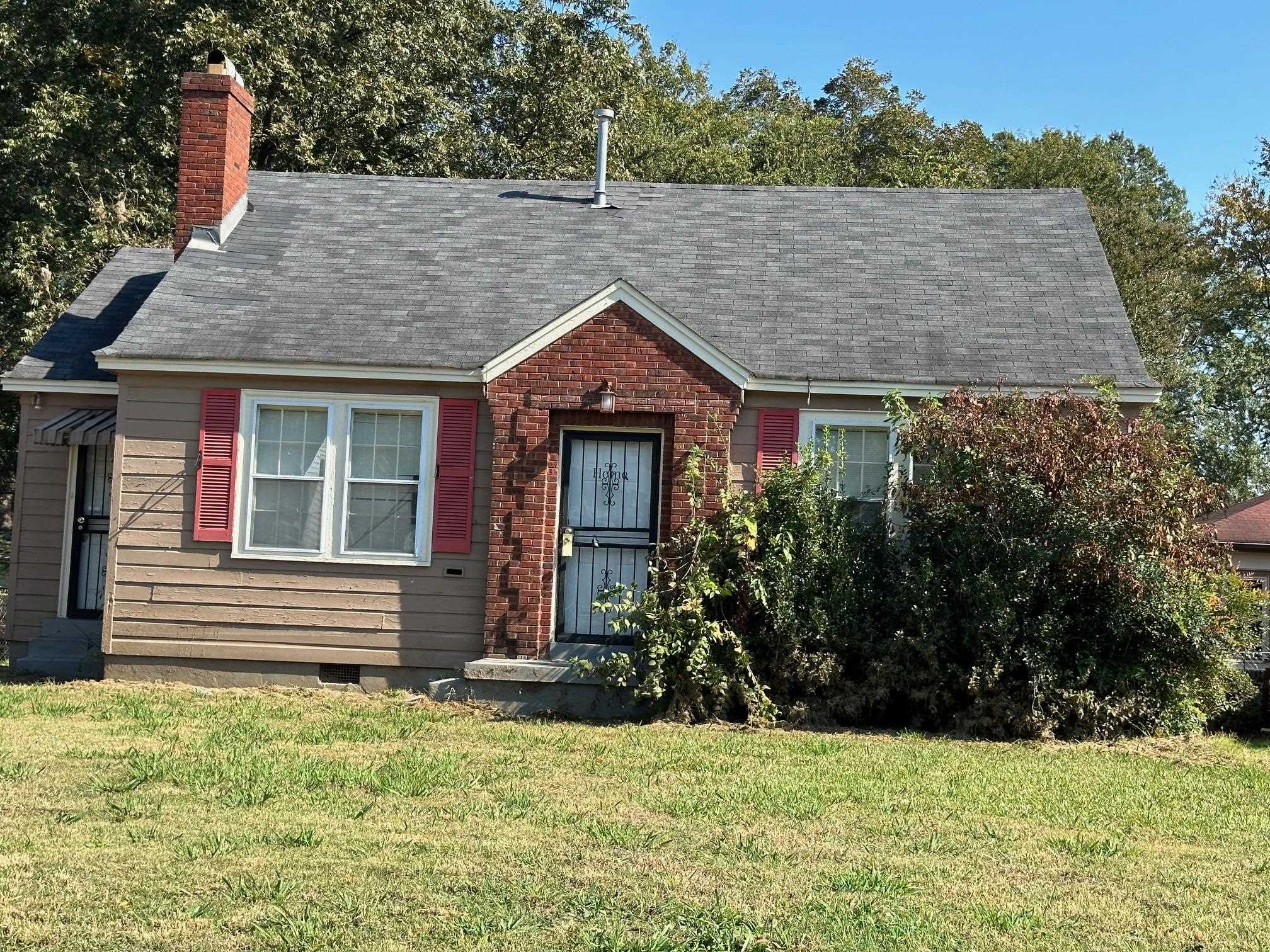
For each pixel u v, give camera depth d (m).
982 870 7.46
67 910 6.26
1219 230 37.75
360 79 28.16
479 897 6.59
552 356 13.81
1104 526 12.27
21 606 16.03
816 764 10.57
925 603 12.70
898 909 6.60
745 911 6.46
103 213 25.91
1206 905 6.85
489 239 16.97
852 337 14.82
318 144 28.77
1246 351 39.94
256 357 14.10
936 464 13.04
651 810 8.66
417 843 7.59
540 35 32.47
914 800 9.25
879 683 12.83
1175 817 9.05
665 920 6.30
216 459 14.35
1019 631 12.57
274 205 17.52
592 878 6.98
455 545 14.20
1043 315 15.28
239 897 6.50
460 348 14.44
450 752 10.64
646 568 14.06
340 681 14.35
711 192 18.34
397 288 15.70
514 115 32.59
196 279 15.43
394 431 14.45
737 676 12.97
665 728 12.48
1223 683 13.09
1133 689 12.70
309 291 15.54
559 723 12.84
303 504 14.41
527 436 13.81
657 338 13.73
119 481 14.40
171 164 28.22
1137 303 39.41
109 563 14.38
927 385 13.93
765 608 12.82
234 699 13.43
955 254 16.67
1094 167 46.53
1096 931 6.38
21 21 27.67
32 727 11.29
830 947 5.97
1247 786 10.33
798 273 16.22
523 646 13.79
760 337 14.76
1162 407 38.94
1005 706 12.50
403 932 6.05
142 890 6.57
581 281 16.00
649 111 45.38
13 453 30.62
